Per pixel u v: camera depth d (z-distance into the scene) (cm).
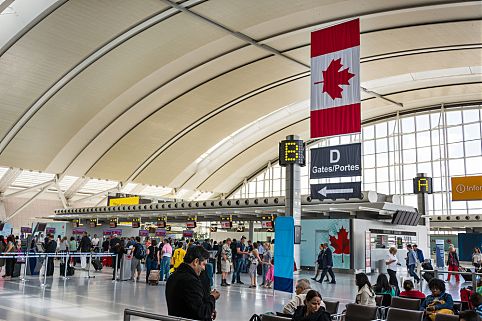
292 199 1625
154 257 1700
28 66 2875
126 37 2733
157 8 2447
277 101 3894
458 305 766
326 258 1817
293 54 3097
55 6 2391
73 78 3091
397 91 3819
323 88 1241
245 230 3525
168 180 4778
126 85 3278
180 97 3647
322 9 2438
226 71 3353
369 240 2297
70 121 3528
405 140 4138
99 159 4131
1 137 3481
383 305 821
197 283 396
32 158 3797
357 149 1201
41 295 1234
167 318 324
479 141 3719
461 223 3119
